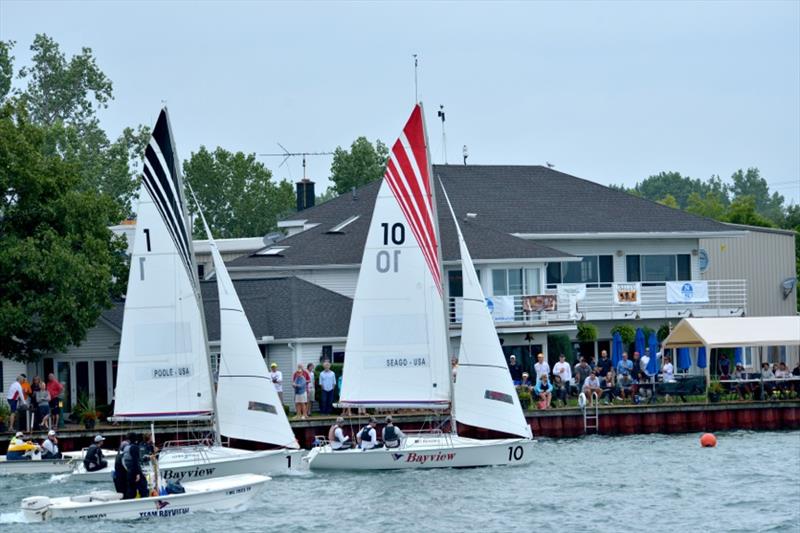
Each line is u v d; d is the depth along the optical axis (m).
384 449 143.88
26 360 184.25
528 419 181.25
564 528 118.56
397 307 145.75
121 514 117.94
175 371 136.12
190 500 121.00
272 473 140.38
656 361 198.62
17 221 181.88
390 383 145.75
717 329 197.38
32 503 116.56
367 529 117.31
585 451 166.38
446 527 118.38
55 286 178.38
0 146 179.12
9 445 156.50
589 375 190.50
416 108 145.00
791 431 190.25
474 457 145.75
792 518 123.00
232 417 139.12
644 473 147.88
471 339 145.88
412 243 145.50
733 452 166.00
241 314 139.62
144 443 126.81
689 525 120.31
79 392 199.50
